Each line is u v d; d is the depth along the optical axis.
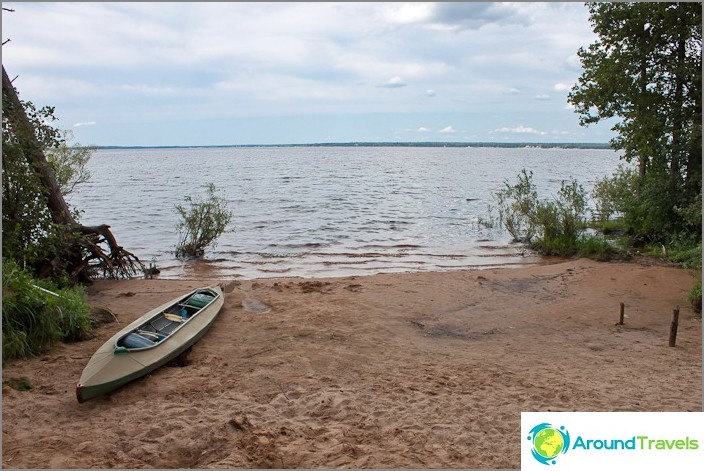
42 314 8.13
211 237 17.70
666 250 16.48
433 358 8.27
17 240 10.84
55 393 6.61
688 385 7.05
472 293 12.55
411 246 19.45
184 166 91.62
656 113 16.38
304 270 15.72
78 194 36.75
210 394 6.69
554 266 15.52
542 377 7.41
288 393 6.75
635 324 10.21
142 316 9.72
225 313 10.42
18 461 4.93
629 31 16.27
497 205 30.97
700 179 16.00
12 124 11.12
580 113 17.92
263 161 118.56
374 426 5.79
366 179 55.28
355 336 9.25
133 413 6.07
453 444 5.39
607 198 22.08
